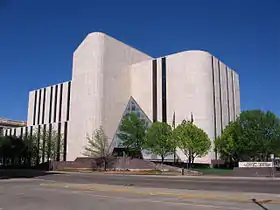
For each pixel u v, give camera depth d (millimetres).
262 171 42031
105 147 61781
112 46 72688
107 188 21203
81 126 68250
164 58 73125
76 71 72812
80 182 28359
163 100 71375
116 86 72312
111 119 69438
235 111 83375
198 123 66375
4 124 132125
